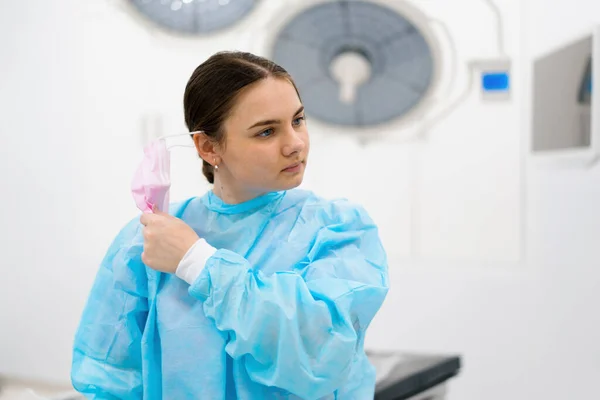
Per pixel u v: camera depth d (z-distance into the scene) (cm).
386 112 177
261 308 72
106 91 196
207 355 79
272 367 74
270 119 77
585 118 149
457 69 172
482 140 171
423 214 177
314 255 81
